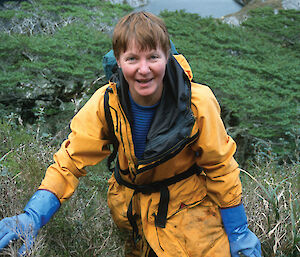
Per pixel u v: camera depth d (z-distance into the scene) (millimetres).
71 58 6590
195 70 7305
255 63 8531
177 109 1963
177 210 2207
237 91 6828
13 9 8469
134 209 2348
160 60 1908
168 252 2182
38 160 3234
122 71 2033
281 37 10297
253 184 3377
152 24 1888
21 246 1978
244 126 6223
